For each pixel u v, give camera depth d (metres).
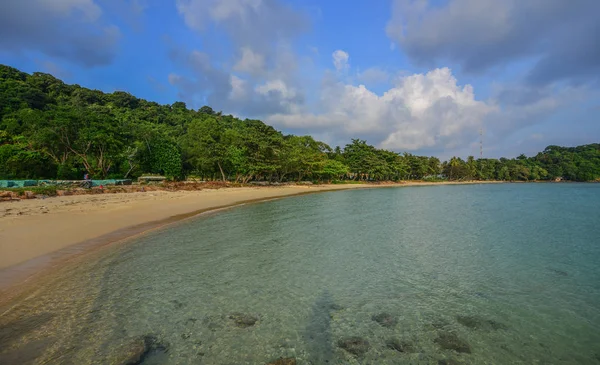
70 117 50.34
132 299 9.10
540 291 10.28
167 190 44.78
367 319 8.24
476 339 7.37
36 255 12.42
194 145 67.19
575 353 6.86
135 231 18.52
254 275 11.44
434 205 38.16
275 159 72.19
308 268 12.34
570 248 16.02
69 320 7.70
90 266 11.80
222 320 8.03
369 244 16.50
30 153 44.91
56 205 24.12
